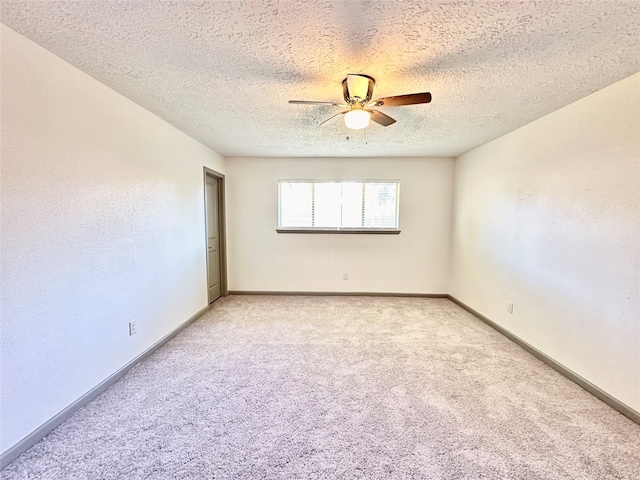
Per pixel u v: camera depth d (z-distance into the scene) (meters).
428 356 2.70
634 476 1.45
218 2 1.27
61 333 1.80
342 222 4.71
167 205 2.97
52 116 1.72
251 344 2.94
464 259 4.18
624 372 1.91
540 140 2.69
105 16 1.37
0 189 1.46
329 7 1.31
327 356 2.69
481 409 1.95
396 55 1.71
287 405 1.98
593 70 1.84
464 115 2.66
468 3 1.28
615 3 1.27
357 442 1.65
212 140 3.60
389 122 2.29
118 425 1.78
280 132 3.25
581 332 2.23
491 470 1.48
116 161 2.25
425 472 1.46
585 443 1.66
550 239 2.56
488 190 3.58
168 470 1.46
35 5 1.29
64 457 1.54
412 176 4.60
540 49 1.64
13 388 1.53
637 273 1.84
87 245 1.99
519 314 2.97
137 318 2.52
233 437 1.69
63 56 1.73
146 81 2.06
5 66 1.47
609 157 2.02
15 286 1.53
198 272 3.68
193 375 2.35
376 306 4.24
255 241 4.75
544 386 2.22
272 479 1.42
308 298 4.63
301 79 2.02
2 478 1.41
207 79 2.02
